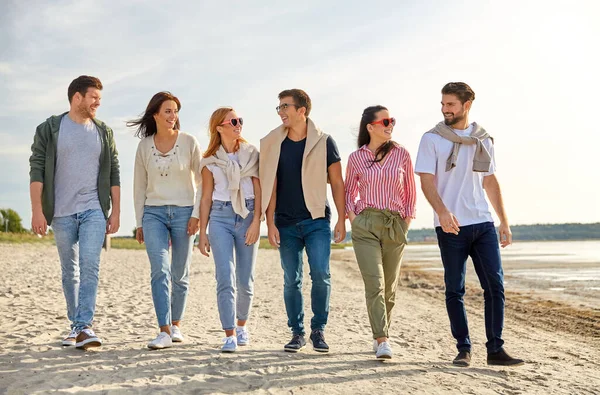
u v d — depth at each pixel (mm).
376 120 5141
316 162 5184
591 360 5738
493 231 4949
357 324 7957
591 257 31906
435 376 4488
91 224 5141
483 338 7160
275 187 5273
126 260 24578
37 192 5098
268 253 41375
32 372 4250
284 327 7484
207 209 5273
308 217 5223
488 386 4281
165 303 5238
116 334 6043
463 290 5012
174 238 5438
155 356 4820
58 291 10578
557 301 11188
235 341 5129
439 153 4949
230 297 5137
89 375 4180
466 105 5047
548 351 6234
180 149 5387
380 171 5062
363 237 5031
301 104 5219
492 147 5125
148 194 5383
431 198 4867
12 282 11961
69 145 5148
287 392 3955
